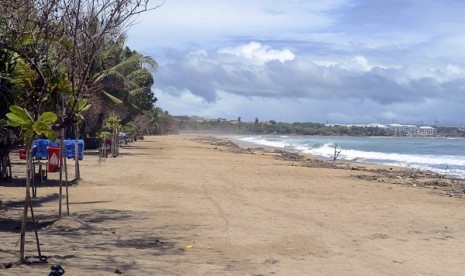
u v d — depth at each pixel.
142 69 46.72
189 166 34.91
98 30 9.05
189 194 19.92
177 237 11.73
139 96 57.12
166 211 15.53
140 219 14.02
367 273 9.07
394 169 42.22
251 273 8.69
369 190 23.97
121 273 8.23
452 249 11.35
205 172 30.39
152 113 135.25
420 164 52.06
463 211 17.75
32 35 9.38
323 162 47.31
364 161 54.91
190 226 13.17
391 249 11.19
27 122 7.94
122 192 19.84
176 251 10.26
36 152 21.33
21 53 8.94
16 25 9.41
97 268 8.48
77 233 11.79
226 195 19.95
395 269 9.45
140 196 18.86
